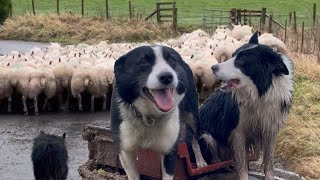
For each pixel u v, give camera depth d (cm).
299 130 788
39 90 1012
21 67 1044
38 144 512
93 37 2252
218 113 570
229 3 3441
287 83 544
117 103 503
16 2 3344
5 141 826
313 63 1231
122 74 489
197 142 585
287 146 750
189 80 544
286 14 2852
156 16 2638
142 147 511
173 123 505
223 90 545
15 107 1041
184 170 555
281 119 550
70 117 995
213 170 573
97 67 1049
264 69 534
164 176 521
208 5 3341
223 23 2478
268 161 568
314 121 842
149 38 2234
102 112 1038
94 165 621
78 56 1240
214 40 1481
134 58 485
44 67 1068
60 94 1055
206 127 581
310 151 728
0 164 712
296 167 699
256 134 564
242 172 568
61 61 1144
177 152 532
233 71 535
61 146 517
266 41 1270
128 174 527
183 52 1247
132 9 2855
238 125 557
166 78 464
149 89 472
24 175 670
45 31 2317
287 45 1471
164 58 485
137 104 486
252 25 2141
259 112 546
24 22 2403
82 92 1033
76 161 723
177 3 3409
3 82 1004
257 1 3522
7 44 2141
